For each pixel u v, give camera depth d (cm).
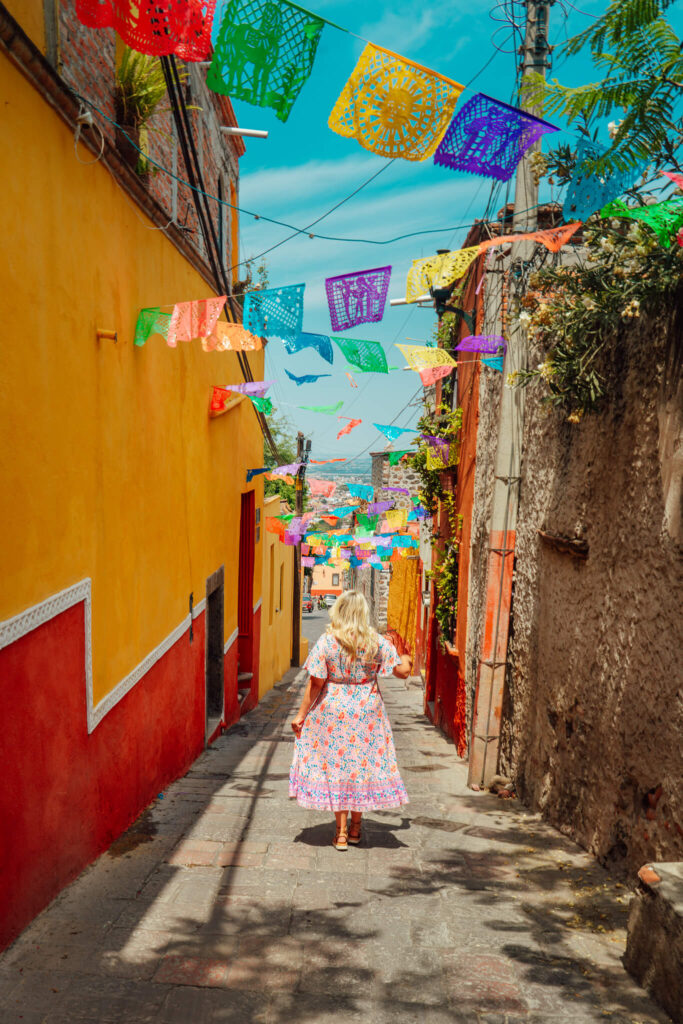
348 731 467
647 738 399
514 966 322
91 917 350
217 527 868
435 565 1202
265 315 387
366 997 294
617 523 446
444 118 271
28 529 343
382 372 407
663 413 392
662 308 399
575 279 450
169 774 632
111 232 468
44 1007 275
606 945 345
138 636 529
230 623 984
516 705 648
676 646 370
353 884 410
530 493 629
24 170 339
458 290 770
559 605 542
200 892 387
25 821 335
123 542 494
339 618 470
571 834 505
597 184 314
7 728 318
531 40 581
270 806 561
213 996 289
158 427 589
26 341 341
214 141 910
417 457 1161
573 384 466
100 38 470
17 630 327
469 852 475
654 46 322
